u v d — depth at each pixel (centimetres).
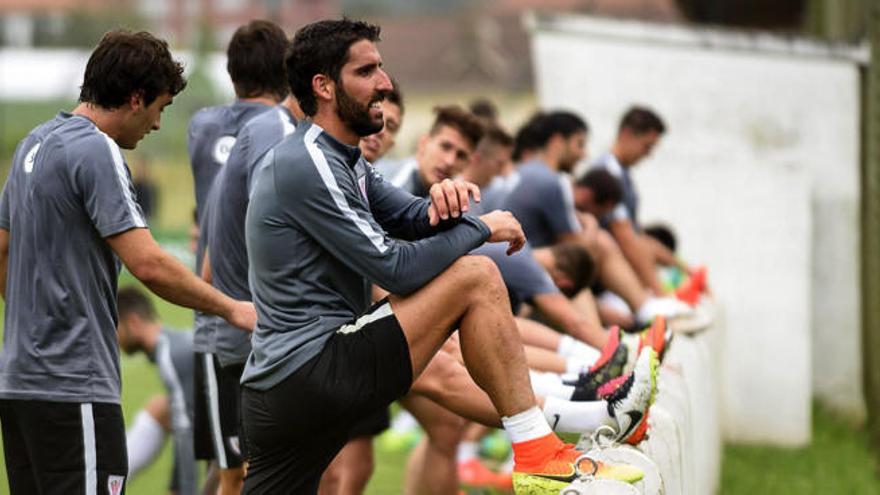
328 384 1253
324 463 1330
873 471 2947
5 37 19500
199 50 14538
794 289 3356
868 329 3506
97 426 1373
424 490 2098
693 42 3525
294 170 1258
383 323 1270
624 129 2864
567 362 1755
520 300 1980
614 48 3559
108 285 1407
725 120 3503
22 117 12900
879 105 3369
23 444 1407
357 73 1275
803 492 2720
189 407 2220
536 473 1288
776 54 3497
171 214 11925
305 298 1271
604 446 1347
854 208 3516
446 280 1279
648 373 1407
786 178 3388
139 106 1420
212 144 1731
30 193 1384
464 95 18888
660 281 2789
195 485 2227
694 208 3438
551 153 2620
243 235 1609
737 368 3347
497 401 1302
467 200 1301
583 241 2395
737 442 3328
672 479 1411
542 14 3597
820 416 3569
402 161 2047
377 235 1260
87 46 18788
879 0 3397
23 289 1386
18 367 1379
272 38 1745
